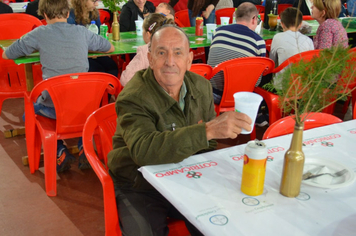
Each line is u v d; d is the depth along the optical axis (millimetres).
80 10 3602
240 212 1026
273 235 933
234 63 2711
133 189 1570
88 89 2277
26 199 2412
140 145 1316
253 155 1066
